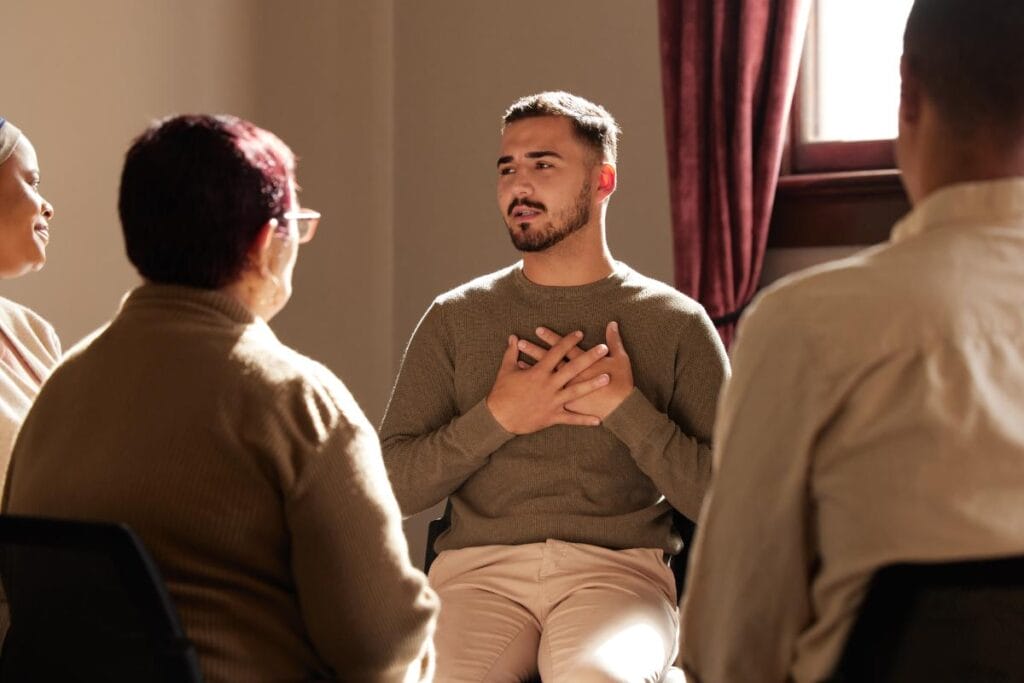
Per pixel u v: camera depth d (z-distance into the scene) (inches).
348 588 56.8
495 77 153.9
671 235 142.6
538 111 95.2
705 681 51.6
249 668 56.4
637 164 144.7
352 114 159.5
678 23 130.9
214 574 56.2
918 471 46.7
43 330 95.3
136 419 56.9
